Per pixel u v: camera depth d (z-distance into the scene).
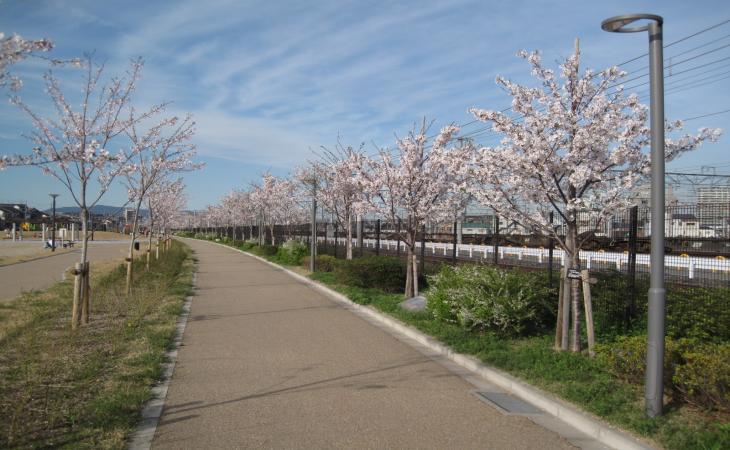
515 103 7.45
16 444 4.34
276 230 42.50
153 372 6.64
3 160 6.01
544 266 15.93
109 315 10.55
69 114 9.55
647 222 9.24
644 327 7.91
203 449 4.51
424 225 14.56
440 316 9.54
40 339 7.60
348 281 15.15
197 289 16.45
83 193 9.57
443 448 4.60
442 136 12.74
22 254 34.06
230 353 8.02
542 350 7.47
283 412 5.44
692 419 4.94
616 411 5.21
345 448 4.56
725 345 5.57
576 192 7.40
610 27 5.27
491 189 7.75
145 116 11.51
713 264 11.85
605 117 6.90
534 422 5.28
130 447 4.54
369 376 6.85
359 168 14.70
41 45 4.67
